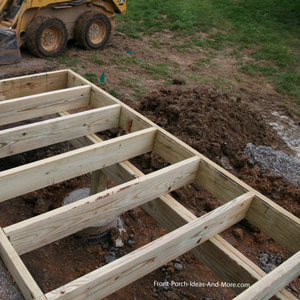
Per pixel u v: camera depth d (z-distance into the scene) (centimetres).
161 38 1121
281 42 1175
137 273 215
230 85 817
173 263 366
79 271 344
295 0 1628
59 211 232
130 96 681
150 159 479
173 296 332
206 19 1350
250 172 490
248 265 244
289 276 222
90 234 366
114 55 918
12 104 363
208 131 522
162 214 297
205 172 308
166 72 838
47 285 323
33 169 268
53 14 828
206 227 247
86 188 419
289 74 921
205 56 1007
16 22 764
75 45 949
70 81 455
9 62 750
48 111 397
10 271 206
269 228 272
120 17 1279
